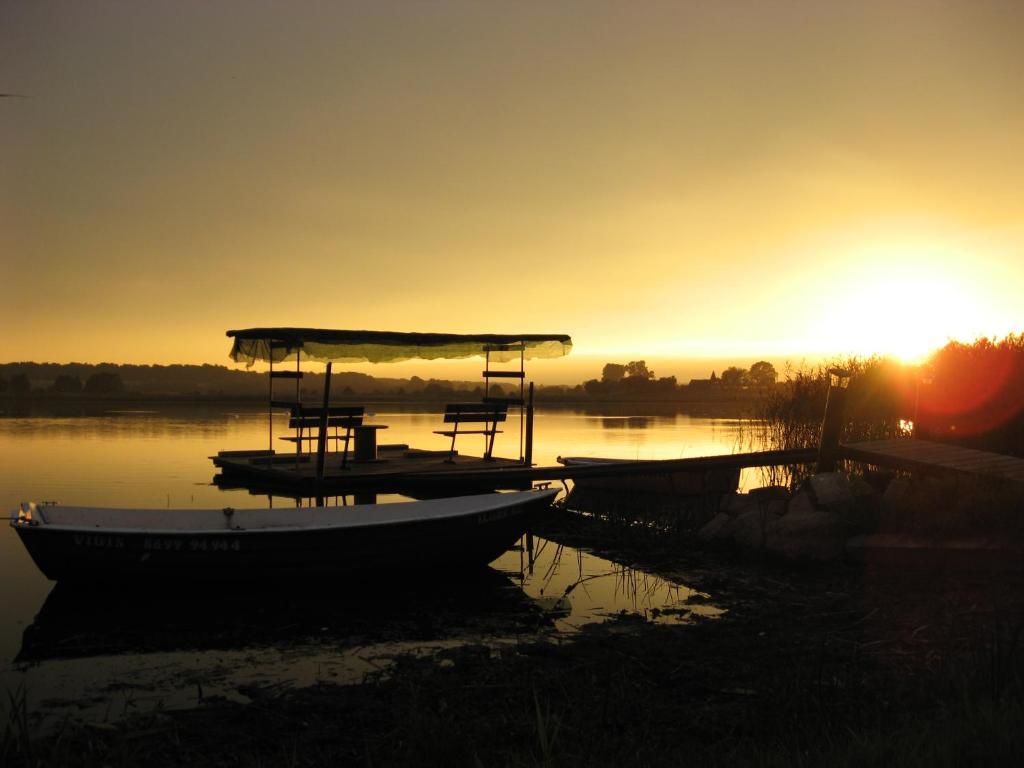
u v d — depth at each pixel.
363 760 5.30
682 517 14.11
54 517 10.10
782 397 18.88
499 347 18.67
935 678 6.03
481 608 9.38
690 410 62.03
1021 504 10.12
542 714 5.93
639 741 5.38
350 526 9.83
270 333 15.46
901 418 17.31
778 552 11.31
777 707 5.85
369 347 16.95
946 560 9.93
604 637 8.05
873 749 4.39
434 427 34.56
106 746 5.50
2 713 6.27
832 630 8.09
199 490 16.56
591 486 16.30
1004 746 4.18
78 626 8.62
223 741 5.64
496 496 11.41
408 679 6.75
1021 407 15.17
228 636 8.27
